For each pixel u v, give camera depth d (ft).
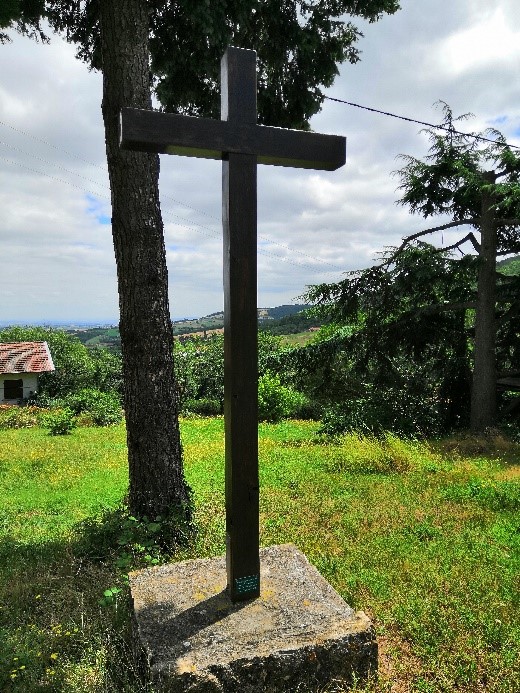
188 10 18.67
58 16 23.38
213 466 30.83
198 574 12.17
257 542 10.95
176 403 18.02
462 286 44.73
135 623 10.49
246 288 10.61
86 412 71.67
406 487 23.84
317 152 10.97
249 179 10.52
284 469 28.71
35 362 96.37
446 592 12.87
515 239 42.45
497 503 20.92
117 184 16.85
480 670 9.96
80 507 23.45
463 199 41.60
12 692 9.66
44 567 15.42
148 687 9.14
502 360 47.21
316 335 69.05
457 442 37.01
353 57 27.02
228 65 10.28
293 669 9.36
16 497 25.93
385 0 24.23
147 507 17.39
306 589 11.39
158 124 9.86
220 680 9.00
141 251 16.97
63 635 11.44
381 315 46.78
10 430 60.49
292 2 23.73
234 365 10.59
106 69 16.75
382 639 11.17
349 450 32.50
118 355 116.26
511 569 14.20
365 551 15.56
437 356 48.96
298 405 65.31
